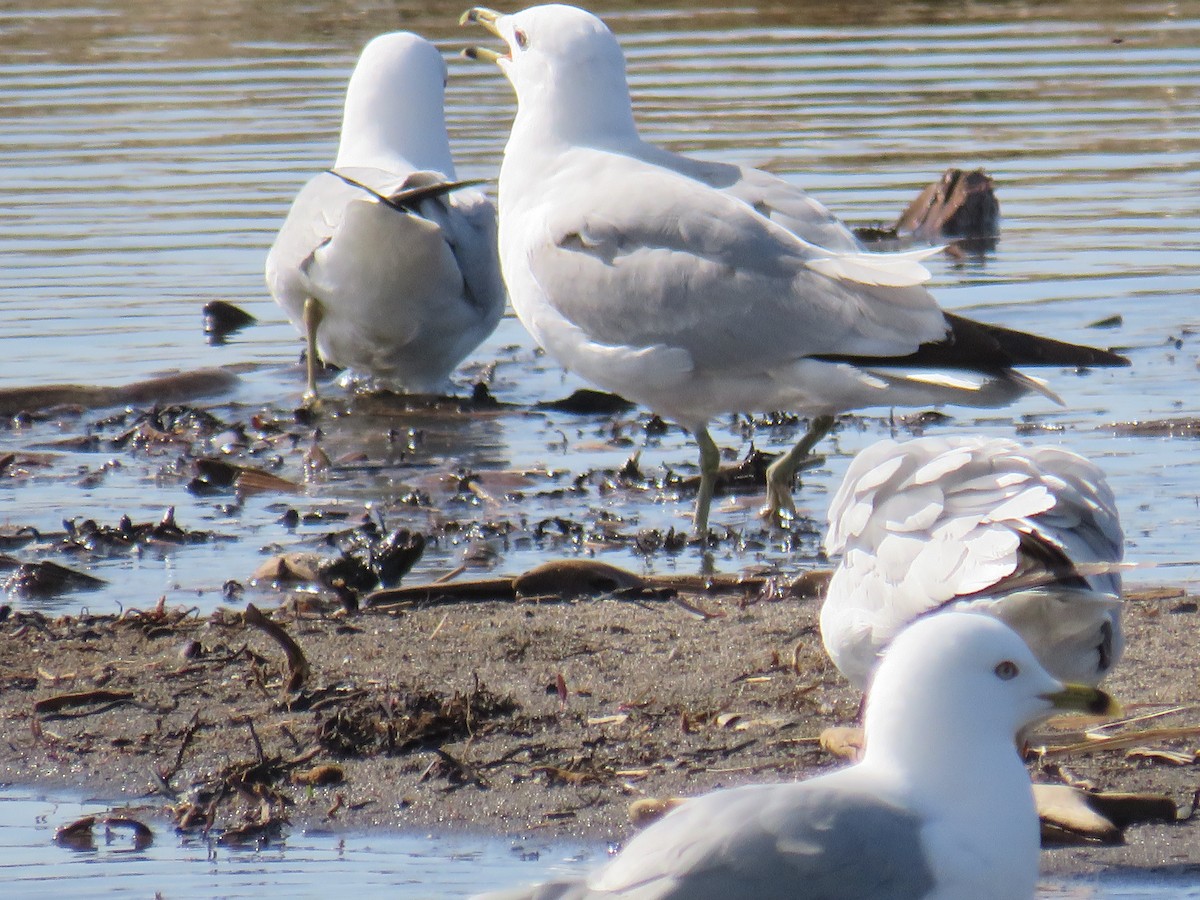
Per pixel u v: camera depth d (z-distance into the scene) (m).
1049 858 7.68
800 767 8.47
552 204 12.50
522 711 9.14
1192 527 11.75
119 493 13.35
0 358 16.09
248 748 8.85
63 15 30.33
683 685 9.43
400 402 15.65
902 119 23.73
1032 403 14.95
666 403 12.16
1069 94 25.27
